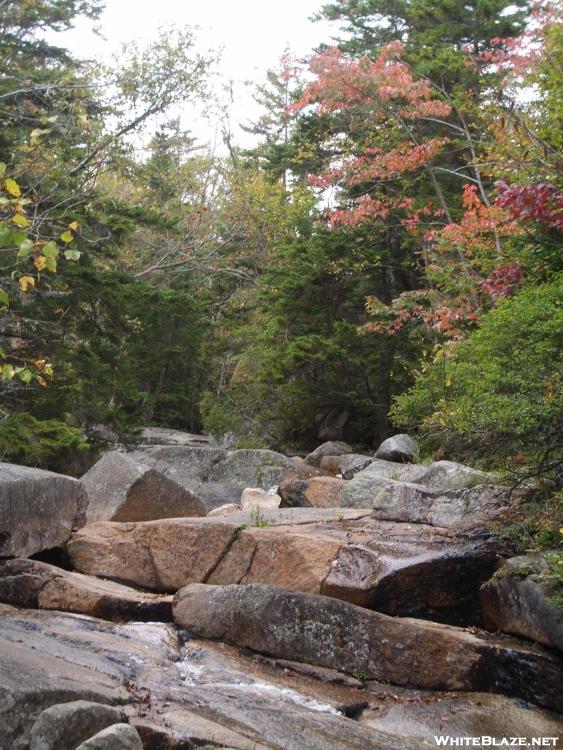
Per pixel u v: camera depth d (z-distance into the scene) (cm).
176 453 1852
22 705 483
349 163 2167
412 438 1755
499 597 764
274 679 689
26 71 1767
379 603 791
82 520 1040
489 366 916
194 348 2939
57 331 1697
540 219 1077
